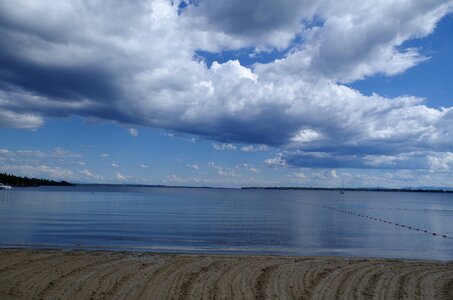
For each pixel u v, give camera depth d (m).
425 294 12.27
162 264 15.57
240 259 16.95
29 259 15.96
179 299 11.29
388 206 94.56
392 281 13.66
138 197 120.88
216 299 11.36
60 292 11.74
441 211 74.69
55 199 87.69
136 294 11.68
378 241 28.88
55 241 24.88
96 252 18.28
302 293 12.09
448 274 14.92
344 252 23.05
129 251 19.38
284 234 31.77
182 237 28.28
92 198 100.31
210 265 15.53
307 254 21.78
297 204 95.75
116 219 42.06
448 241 29.67
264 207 77.31
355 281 13.55
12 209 53.34
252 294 11.88
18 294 11.52
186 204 82.12
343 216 56.53
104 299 11.20
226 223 40.19
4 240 24.75
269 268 15.19
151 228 33.88
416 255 22.55
